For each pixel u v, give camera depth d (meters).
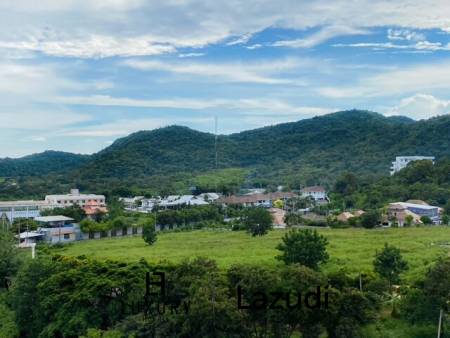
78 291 46.84
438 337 42.12
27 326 51.12
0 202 157.25
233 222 136.50
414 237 97.56
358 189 171.75
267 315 38.91
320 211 152.00
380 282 49.44
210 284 39.59
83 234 120.88
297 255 62.59
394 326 45.53
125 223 128.62
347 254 77.69
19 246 96.50
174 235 117.88
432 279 43.12
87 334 42.22
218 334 37.62
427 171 167.62
